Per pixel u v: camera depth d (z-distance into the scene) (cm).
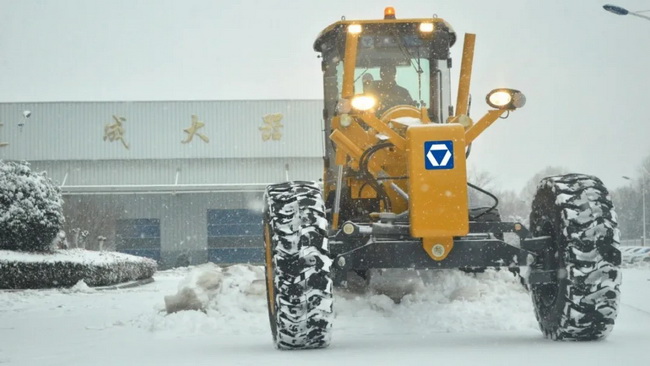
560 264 500
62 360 514
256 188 4278
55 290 1680
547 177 541
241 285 759
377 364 428
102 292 1627
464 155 497
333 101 731
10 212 1845
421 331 608
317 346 499
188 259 4306
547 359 435
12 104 4478
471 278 748
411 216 498
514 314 652
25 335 724
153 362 474
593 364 413
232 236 4512
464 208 493
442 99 708
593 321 495
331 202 709
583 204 500
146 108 4494
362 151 591
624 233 7825
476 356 453
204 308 736
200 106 4500
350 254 502
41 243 1878
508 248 506
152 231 4488
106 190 4212
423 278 737
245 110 4497
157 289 1745
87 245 3934
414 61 710
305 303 476
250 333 653
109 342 628
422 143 497
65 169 4484
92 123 4481
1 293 1559
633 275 1980
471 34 641
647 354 446
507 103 545
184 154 4469
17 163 1895
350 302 682
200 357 488
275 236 486
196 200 4500
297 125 4506
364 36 711
